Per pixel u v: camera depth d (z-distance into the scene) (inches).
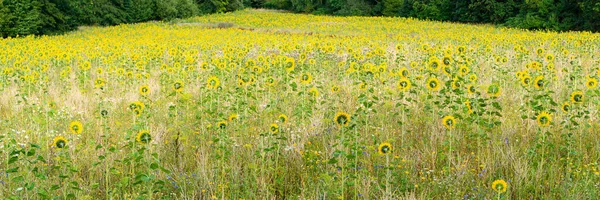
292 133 226.4
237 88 284.4
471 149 209.5
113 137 232.5
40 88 379.2
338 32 1233.4
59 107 308.0
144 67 469.7
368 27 1400.1
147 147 166.1
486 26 1488.7
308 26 1482.5
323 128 238.1
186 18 1929.1
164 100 314.7
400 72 236.8
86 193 170.7
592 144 208.7
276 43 742.5
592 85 246.5
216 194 170.9
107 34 1214.3
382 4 2143.2
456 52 531.5
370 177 175.9
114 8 1646.2
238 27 1499.8
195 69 444.8
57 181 177.3
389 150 168.7
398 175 181.2
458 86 245.3
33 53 601.6
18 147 217.3
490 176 177.5
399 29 1296.8
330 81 377.1
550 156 195.8
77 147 199.6
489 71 417.1
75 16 1440.7
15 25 1210.6
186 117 260.2
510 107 277.4
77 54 617.6
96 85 314.3
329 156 201.6
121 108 307.3
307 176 184.2
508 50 605.0
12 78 431.2
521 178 176.6
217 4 2357.3
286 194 179.3
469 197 169.2
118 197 166.6
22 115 271.9
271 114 254.7
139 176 150.0
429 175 183.0
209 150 211.5
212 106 273.4
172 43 816.3
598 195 161.5
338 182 169.3
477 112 223.0
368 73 302.4
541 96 223.8
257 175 187.9
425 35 1013.8
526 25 1371.8
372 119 256.1
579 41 691.4
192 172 194.1
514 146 203.8
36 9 1253.7
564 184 165.0
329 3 2434.8
